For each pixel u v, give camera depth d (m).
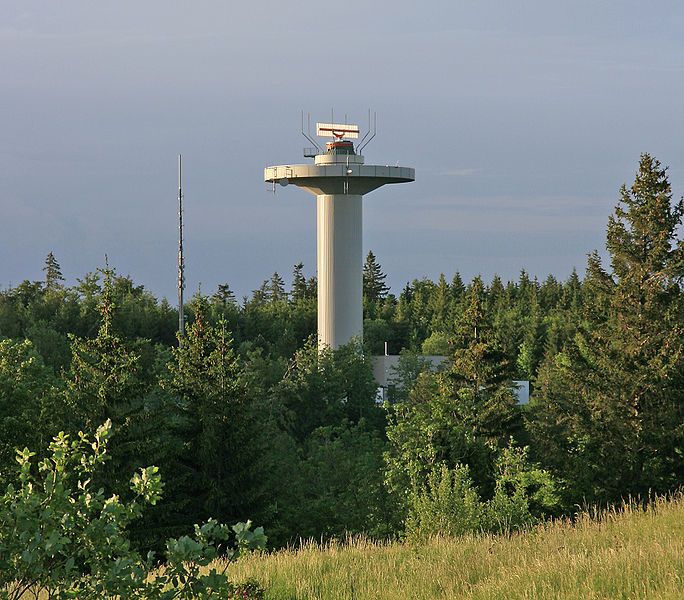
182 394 46.06
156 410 43.19
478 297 56.41
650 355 49.47
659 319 50.56
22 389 40.50
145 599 7.83
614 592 12.59
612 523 21.06
